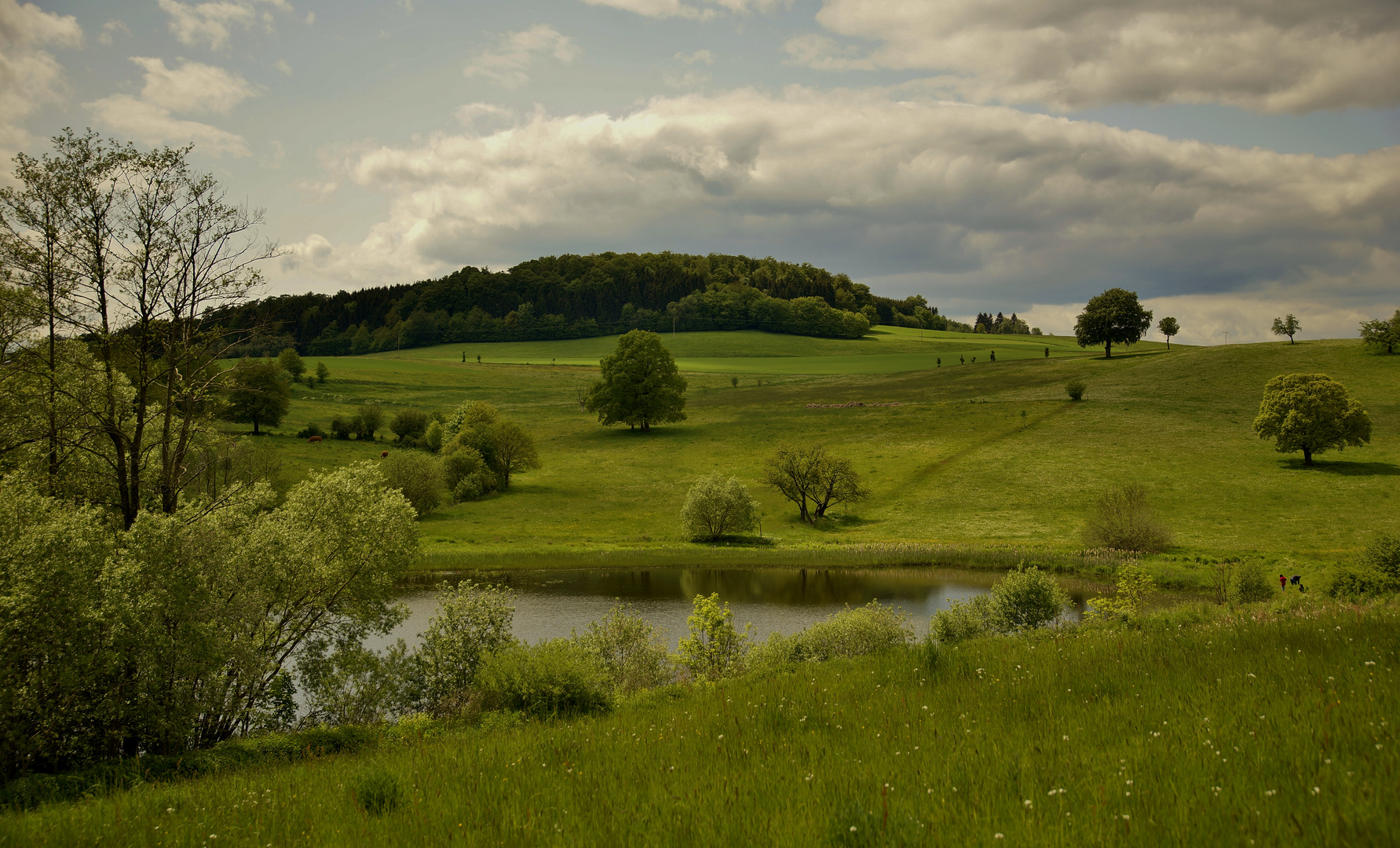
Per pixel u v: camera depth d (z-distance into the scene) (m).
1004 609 26.16
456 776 7.96
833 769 6.32
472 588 24.17
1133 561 48.62
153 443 25.70
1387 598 20.06
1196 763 5.35
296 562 22.55
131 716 17.22
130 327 23.86
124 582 17.50
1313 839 3.92
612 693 19.59
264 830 6.89
